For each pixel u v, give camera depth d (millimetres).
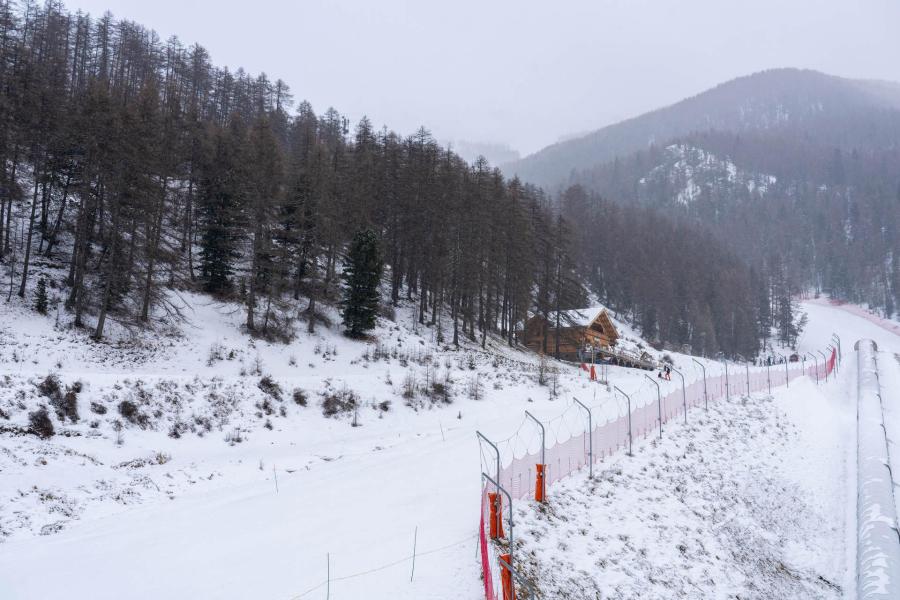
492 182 47844
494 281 43781
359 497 13812
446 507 12898
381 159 48375
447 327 44688
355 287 35406
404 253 44594
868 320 113812
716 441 22625
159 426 18359
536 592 9734
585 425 17797
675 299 87312
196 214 37500
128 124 27781
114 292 28672
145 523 12039
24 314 25719
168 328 29203
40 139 30844
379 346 34594
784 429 26672
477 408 28266
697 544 14398
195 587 8719
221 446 18781
